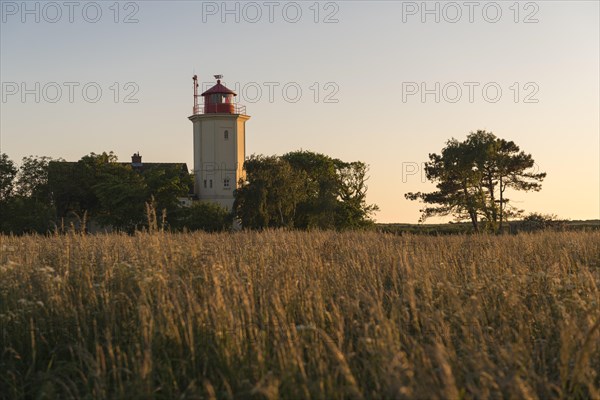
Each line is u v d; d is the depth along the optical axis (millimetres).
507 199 69000
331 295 9969
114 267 10609
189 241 14430
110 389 7164
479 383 6246
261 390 6066
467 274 11789
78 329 8109
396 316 7977
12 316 8586
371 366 6773
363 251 15133
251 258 12938
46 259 12562
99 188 69062
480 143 68250
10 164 74250
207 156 80938
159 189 65062
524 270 11477
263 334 7617
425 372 6070
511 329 7914
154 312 8750
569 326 7207
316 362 6969
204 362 7418
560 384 6660
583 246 17312
